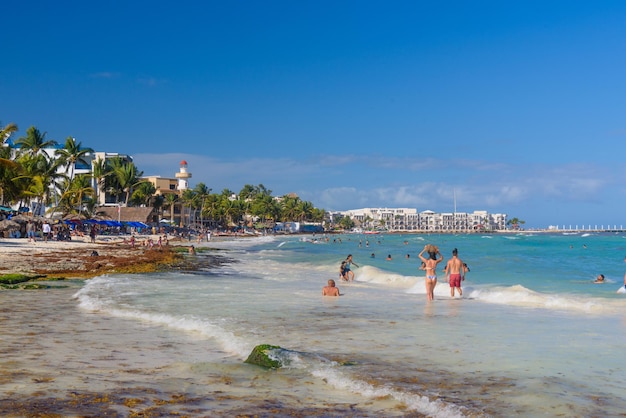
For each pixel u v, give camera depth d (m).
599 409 6.52
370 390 7.16
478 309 16.27
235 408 6.32
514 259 49.84
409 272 35.22
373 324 13.14
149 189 125.94
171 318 13.36
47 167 86.12
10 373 7.74
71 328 11.98
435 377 8.00
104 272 29.16
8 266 29.52
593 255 59.31
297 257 53.34
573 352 9.92
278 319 13.83
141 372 8.03
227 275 29.69
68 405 6.23
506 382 7.74
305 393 7.03
